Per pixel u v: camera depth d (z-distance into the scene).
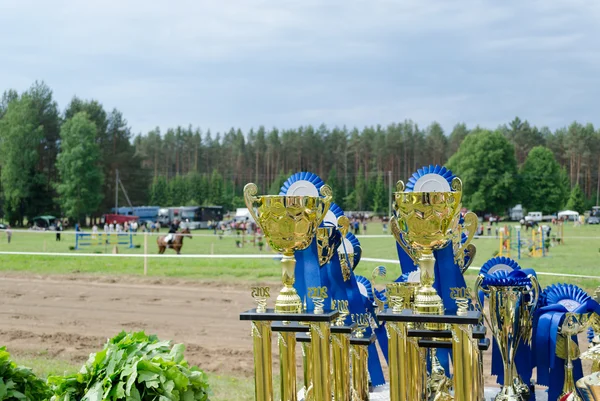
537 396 3.89
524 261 26.06
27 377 3.90
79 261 24.36
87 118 85.25
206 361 8.74
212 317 12.33
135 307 13.56
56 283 17.59
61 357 8.98
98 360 3.54
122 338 3.81
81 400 3.38
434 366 3.78
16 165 80.38
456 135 127.31
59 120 93.44
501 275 3.42
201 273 19.39
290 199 2.99
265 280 17.50
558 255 30.09
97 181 81.00
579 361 3.47
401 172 127.62
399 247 3.87
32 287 16.78
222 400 6.30
